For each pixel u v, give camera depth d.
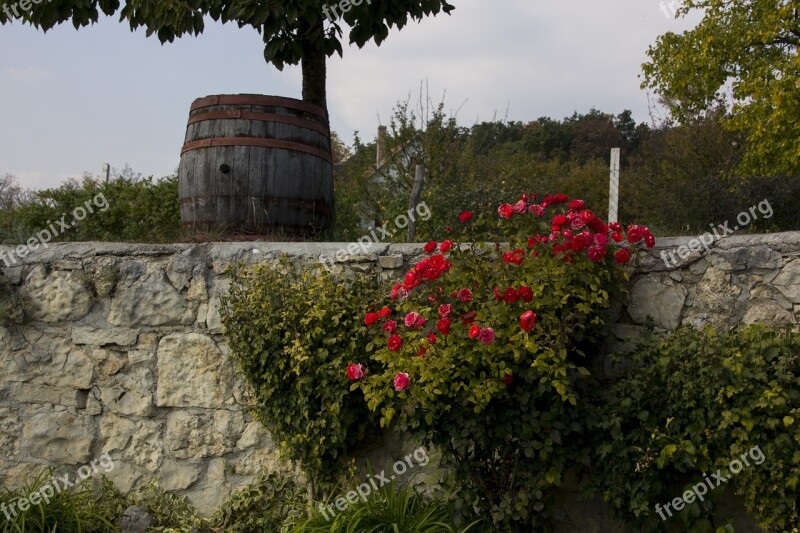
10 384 4.42
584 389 3.34
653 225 9.33
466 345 3.19
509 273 3.35
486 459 3.32
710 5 9.96
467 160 10.17
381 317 3.48
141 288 4.26
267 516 3.84
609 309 3.54
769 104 9.13
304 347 3.67
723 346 3.06
